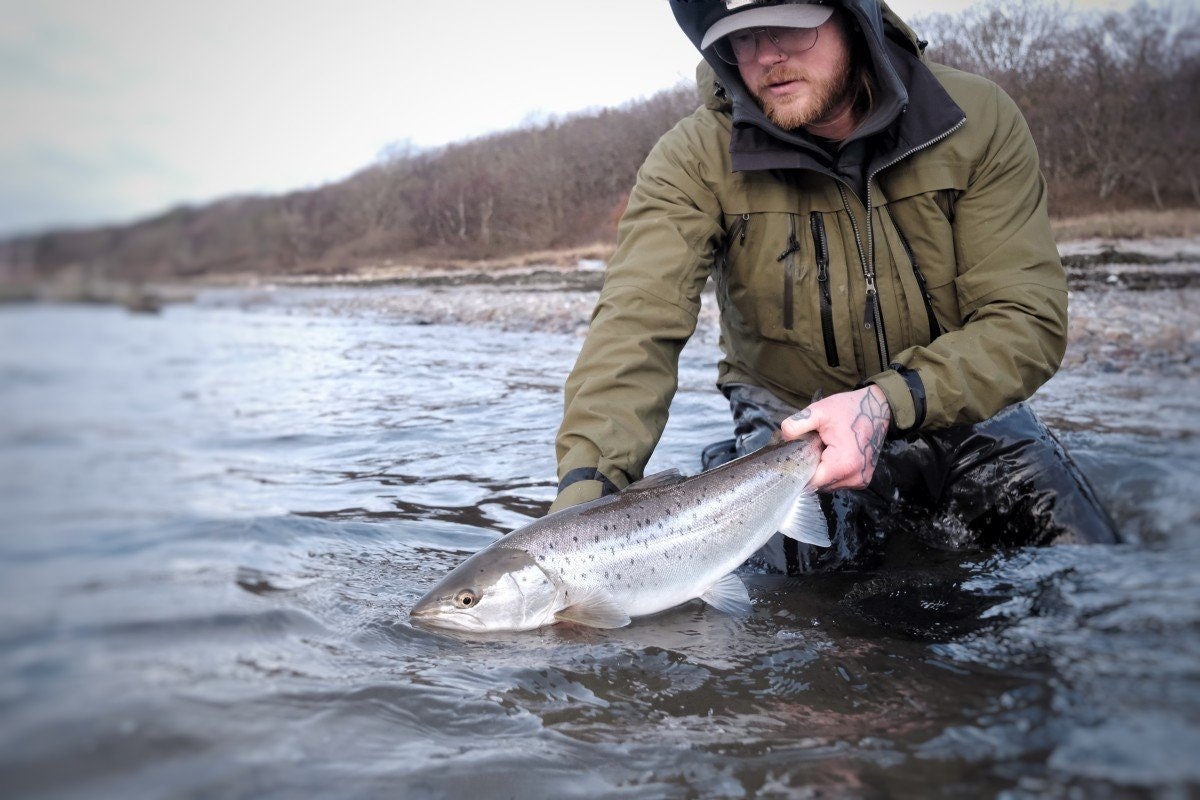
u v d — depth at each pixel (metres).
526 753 1.77
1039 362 2.94
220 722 1.77
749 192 3.17
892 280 3.15
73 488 3.71
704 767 1.72
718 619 2.55
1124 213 10.73
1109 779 1.54
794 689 2.04
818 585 2.80
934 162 3.05
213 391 6.69
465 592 2.43
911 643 2.26
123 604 2.36
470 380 7.04
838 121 3.16
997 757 1.67
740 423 3.52
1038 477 3.11
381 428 5.29
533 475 4.17
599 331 3.02
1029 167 3.13
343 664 2.14
